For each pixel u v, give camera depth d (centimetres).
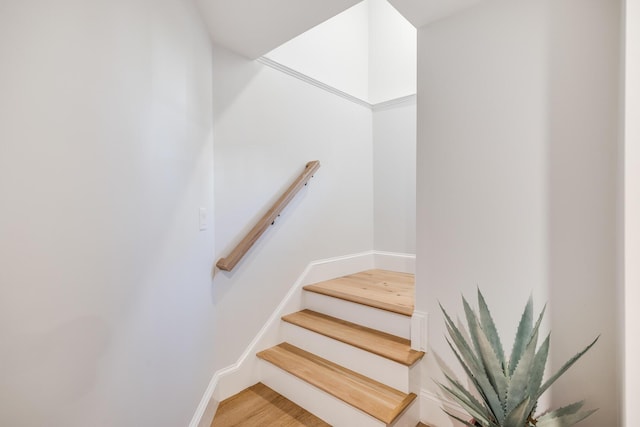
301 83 237
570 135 121
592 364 117
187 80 137
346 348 181
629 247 83
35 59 66
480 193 144
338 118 270
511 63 134
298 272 235
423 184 162
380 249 303
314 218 248
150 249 107
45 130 68
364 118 297
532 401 101
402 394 156
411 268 282
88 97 79
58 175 71
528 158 131
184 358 133
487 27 141
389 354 161
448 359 154
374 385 164
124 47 92
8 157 61
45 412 68
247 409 173
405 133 284
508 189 136
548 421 104
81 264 77
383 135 299
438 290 157
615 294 112
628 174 83
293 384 179
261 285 207
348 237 280
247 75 198
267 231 212
